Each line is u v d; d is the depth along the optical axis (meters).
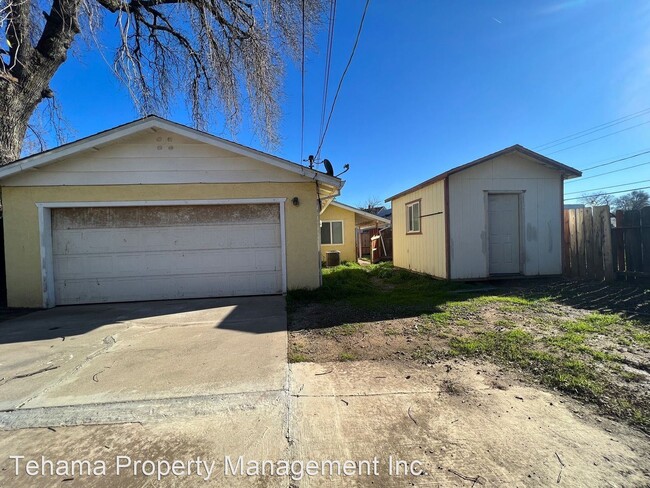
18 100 6.90
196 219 7.03
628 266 6.96
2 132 6.77
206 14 8.80
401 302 6.08
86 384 2.98
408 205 10.94
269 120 10.57
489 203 8.37
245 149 6.70
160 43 9.95
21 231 6.49
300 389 2.78
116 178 6.71
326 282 8.25
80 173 6.62
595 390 2.61
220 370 3.22
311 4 8.09
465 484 1.71
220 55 9.47
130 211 6.85
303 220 7.18
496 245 8.41
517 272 8.41
